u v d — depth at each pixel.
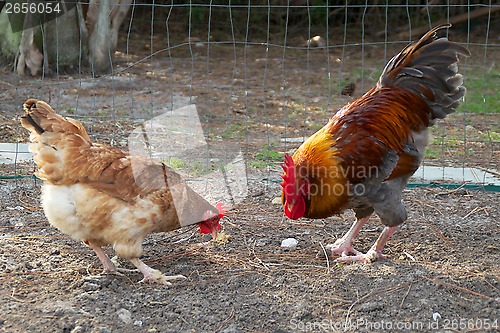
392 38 17.38
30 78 12.23
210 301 4.55
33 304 4.44
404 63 5.44
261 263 5.23
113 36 13.16
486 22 17.75
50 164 4.53
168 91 11.73
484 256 5.32
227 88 12.29
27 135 8.92
